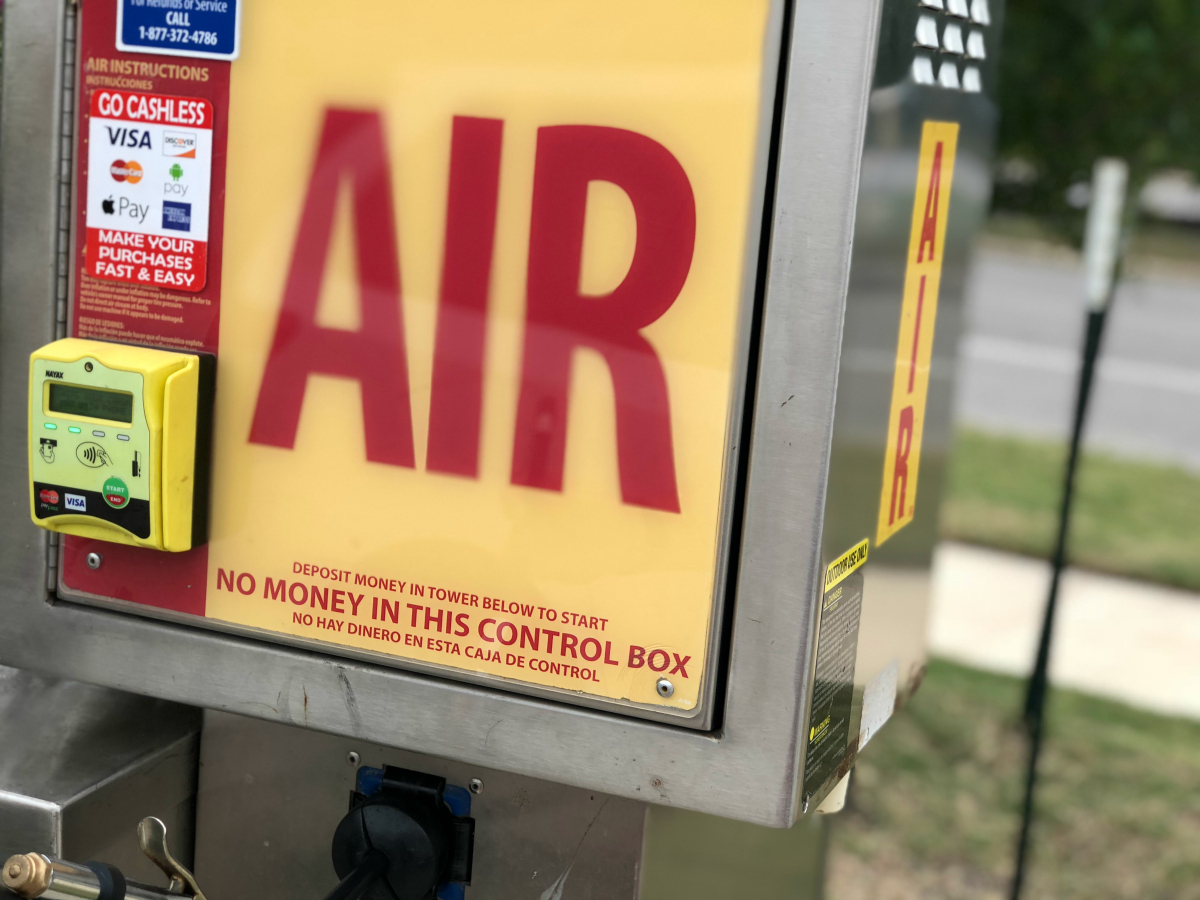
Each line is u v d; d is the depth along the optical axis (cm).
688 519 113
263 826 144
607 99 111
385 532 121
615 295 112
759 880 161
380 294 118
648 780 116
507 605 118
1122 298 1468
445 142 115
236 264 122
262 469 123
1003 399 1104
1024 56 398
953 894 405
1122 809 459
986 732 509
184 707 143
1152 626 654
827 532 111
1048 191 424
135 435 119
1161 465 952
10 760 129
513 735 119
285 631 125
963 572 712
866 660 131
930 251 132
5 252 127
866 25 103
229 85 120
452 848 136
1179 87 398
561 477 116
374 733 123
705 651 114
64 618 130
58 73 124
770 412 109
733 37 107
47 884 102
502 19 112
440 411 118
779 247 107
